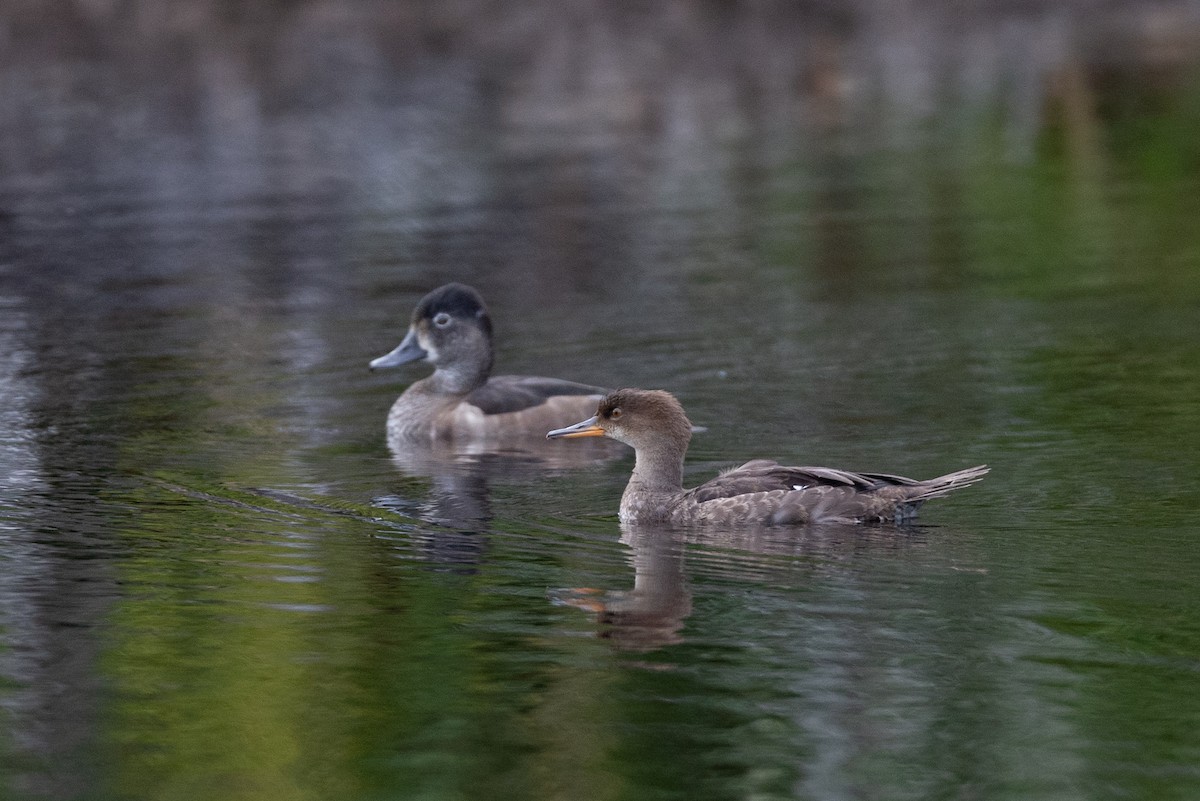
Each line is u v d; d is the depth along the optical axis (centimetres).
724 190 2992
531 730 974
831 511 1344
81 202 2923
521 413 1736
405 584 1220
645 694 1021
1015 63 4125
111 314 2212
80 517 1386
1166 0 4912
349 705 1007
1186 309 2117
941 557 1259
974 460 1521
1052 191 2936
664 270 2439
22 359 1986
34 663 1071
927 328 2064
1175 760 927
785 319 2138
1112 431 1602
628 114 3616
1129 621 1122
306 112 3575
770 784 907
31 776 920
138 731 973
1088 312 2117
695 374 1889
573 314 2200
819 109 3709
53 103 3556
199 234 2695
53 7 3944
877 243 2583
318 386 1889
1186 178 3000
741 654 1080
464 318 1780
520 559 1282
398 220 2798
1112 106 3628
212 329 2136
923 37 4422
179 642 1105
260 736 968
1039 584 1193
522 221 2773
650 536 1341
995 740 955
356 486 1506
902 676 1041
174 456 1597
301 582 1226
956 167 3147
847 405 1738
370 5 4162
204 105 3575
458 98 3703
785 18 4416
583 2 4316
